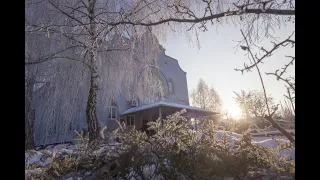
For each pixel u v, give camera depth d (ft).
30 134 33.68
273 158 7.47
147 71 38.91
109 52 34.09
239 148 7.70
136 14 13.62
